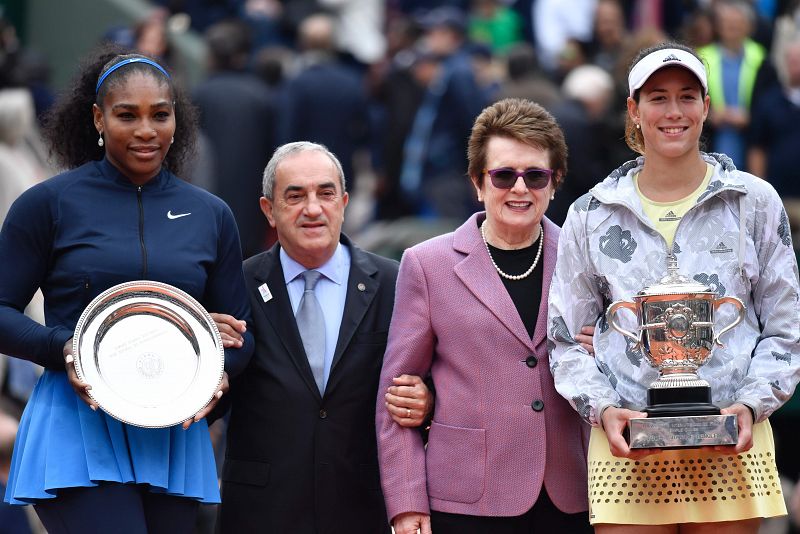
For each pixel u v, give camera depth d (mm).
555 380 21594
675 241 21109
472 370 22625
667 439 19969
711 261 20953
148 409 21234
